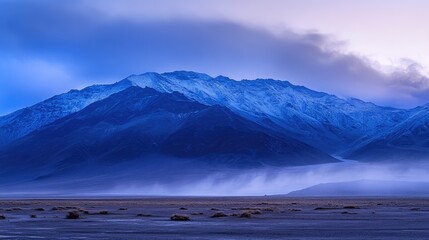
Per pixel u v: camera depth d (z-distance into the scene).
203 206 114.50
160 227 54.91
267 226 55.97
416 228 52.94
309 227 54.62
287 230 51.28
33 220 66.38
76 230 51.62
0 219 68.50
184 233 48.41
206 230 51.34
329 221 63.25
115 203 139.00
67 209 99.00
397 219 66.38
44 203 139.50
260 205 118.81
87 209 98.25
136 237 44.91
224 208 102.00
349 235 46.31
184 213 81.06
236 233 48.38
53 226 56.56
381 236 45.38
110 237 44.91
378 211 86.44
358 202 139.88
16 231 50.69
